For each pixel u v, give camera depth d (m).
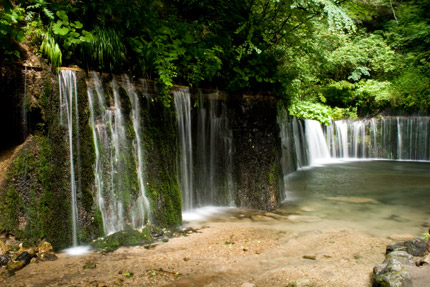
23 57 4.26
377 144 15.40
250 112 7.00
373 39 18.91
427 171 11.91
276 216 6.36
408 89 15.34
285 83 7.37
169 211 5.57
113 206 4.98
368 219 6.23
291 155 11.52
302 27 8.32
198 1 7.60
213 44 6.75
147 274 3.76
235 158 7.04
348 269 3.92
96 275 3.69
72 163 4.57
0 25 4.05
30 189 4.23
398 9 20.23
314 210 6.84
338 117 16.00
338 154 15.42
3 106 4.30
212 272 3.87
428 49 18.19
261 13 7.92
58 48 4.46
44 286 3.39
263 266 4.06
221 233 5.29
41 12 4.81
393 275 3.12
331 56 16.11
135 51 5.46
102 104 5.00
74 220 4.54
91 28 5.05
